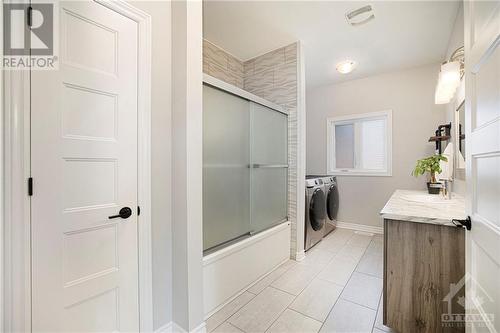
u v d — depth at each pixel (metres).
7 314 0.89
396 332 1.44
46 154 0.98
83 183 1.10
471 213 1.02
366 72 3.40
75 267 1.07
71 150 1.06
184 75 1.38
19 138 0.91
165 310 1.43
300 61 2.56
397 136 3.36
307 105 4.14
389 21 2.18
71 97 1.06
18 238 0.91
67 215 1.04
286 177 2.66
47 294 0.99
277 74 2.75
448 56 2.62
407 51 2.76
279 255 2.42
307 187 2.80
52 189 1.00
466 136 1.07
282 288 1.98
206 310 1.60
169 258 1.46
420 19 2.15
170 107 1.46
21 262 0.92
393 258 1.38
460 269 1.21
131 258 1.28
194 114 1.42
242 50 2.78
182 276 1.40
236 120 1.97
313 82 3.79
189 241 1.38
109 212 1.19
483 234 0.88
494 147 0.79
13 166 0.90
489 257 0.84
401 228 1.36
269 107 2.35
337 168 3.95
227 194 1.88
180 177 1.41
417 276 1.31
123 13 1.24
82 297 1.09
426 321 1.29
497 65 0.77
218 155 1.80
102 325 1.16
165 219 1.43
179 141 1.41
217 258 1.69
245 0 1.92
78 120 1.08
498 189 0.77
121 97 1.23
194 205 1.41
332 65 3.16
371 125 3.64
